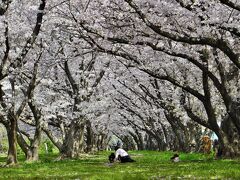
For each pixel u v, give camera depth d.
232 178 12.43
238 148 25.11
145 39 21.36
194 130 46.50
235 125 23.56
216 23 17.50
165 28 18.34
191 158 31.00
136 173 15.41
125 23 20.80
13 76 23.48
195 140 46.81
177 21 19.19
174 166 19.83
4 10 20.45
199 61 22.53
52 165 23.02
